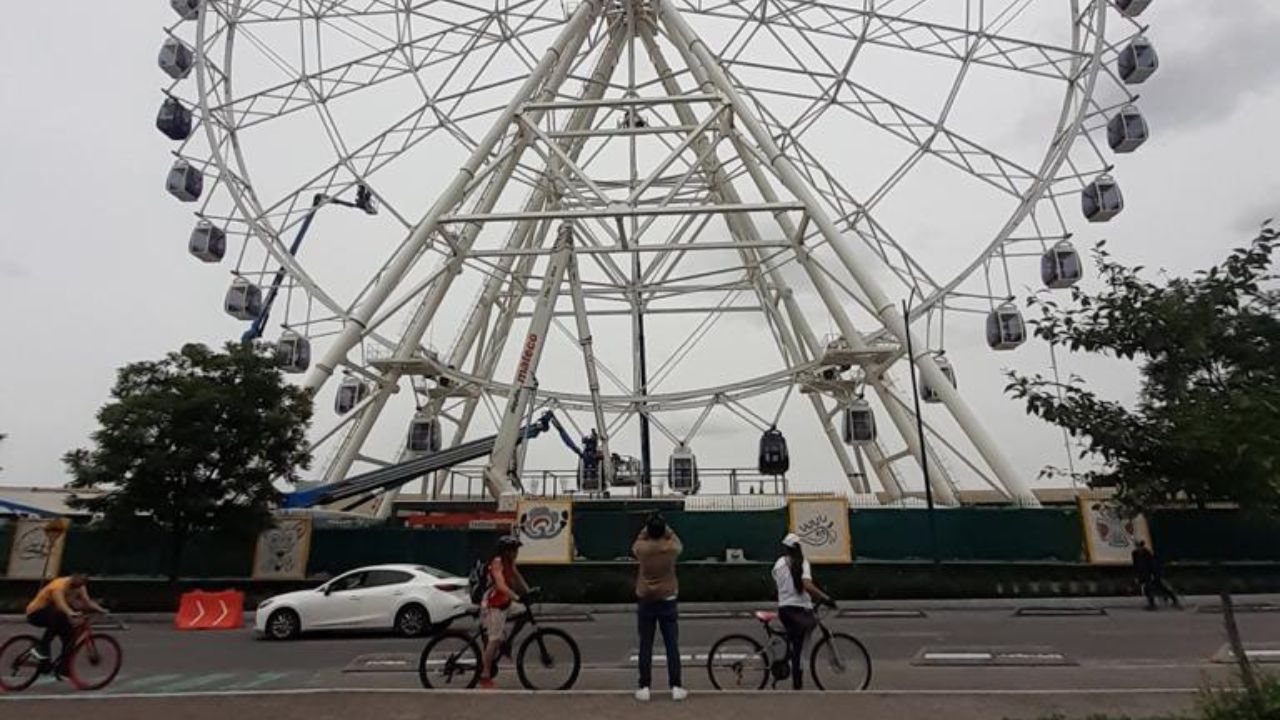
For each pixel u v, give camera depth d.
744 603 24.34
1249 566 24.48
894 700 8.09
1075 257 32.53
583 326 39.62
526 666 9.67
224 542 26.06
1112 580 24.47
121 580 25.59
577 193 30.44
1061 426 7.70
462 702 8.25
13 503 39.66
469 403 44.44
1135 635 15.99
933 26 32.94
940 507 26.58
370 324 31.22
